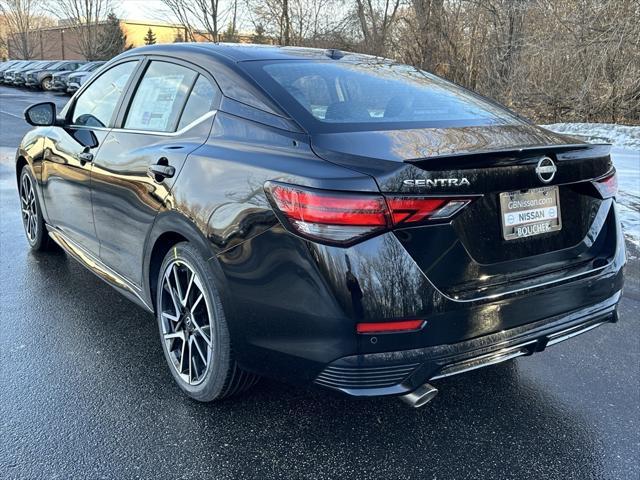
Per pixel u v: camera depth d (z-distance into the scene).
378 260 2.14
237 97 2.84
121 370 3.18
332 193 2.15
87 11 47.22
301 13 25.47
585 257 2.71
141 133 3.30
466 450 2.61
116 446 2.55
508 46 17.61
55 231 4.49
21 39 63.22
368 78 3.18
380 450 2.59
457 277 2.27
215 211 2.55
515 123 3.02
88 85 4.16
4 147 11.36
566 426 2.80
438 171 2.18
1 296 4.12
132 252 3.26
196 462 2.47
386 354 2.20
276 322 2.35
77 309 3.94
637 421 2.86
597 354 3.54
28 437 2.59
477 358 2.35
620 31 14.44
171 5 24.47
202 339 2.81
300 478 2.40
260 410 2.85
